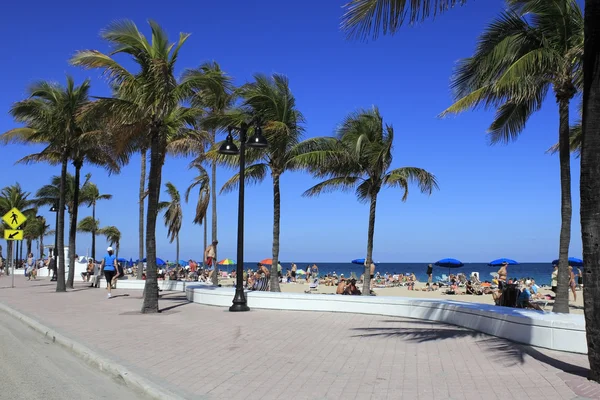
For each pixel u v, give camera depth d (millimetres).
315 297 14633
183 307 15953
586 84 6449
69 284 25750
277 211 19047
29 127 23734
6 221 25484
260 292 15516
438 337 9875
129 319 12891
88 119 14719
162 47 13844
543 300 20781
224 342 9430
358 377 6719
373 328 11203
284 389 6129
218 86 14289
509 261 36656
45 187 38656
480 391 5988
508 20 11930
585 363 7297
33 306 16312
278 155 18641
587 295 6359
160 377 6699
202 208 29781
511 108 15094
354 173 20500
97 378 7117
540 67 11844
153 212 14594
